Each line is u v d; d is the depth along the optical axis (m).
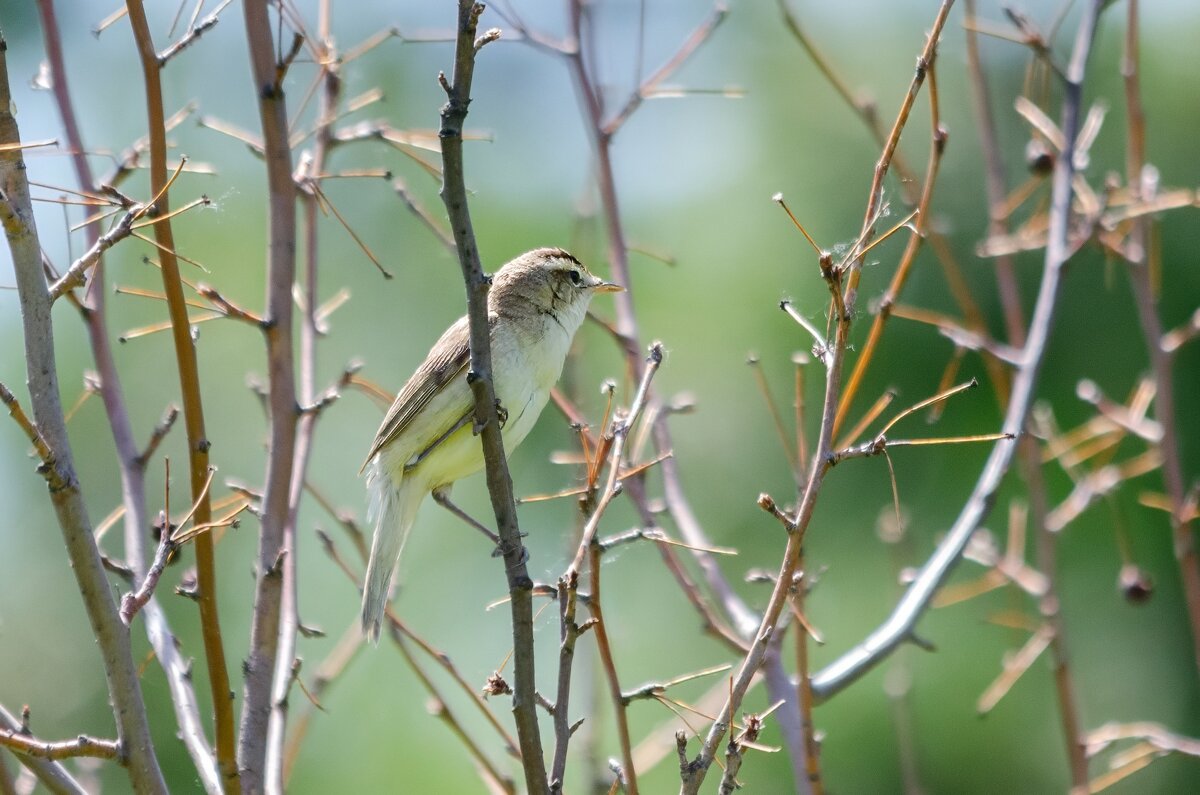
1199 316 9.62
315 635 7.68
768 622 5.81
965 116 13.56
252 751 6.87
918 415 12.96
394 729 13.13
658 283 13.70
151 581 6.00
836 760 12.36
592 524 6.08
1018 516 10.23
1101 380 13.08
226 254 14.36
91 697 13.97
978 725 12.57
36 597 14.23
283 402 7.53
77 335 14.34
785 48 13.97
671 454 6.36
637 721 12.80
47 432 5.74
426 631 13.75
